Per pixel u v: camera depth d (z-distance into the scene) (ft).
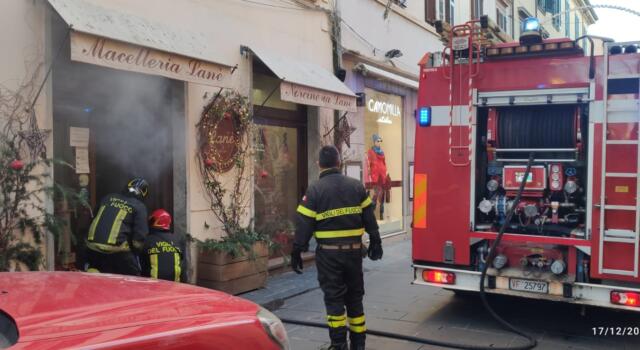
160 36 19.51
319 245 15.88
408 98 42.65
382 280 26.96
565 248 17.56
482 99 18.57
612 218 16.58
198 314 7.89
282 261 27.76
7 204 16.55
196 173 22.97
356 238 15.85
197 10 22.99
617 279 16.48
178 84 22.58
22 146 17.11
